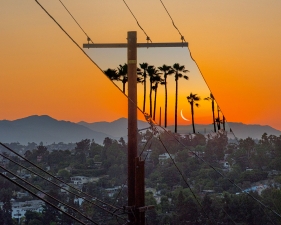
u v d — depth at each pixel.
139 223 14.05
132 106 14.45
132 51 14.56
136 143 14.40
